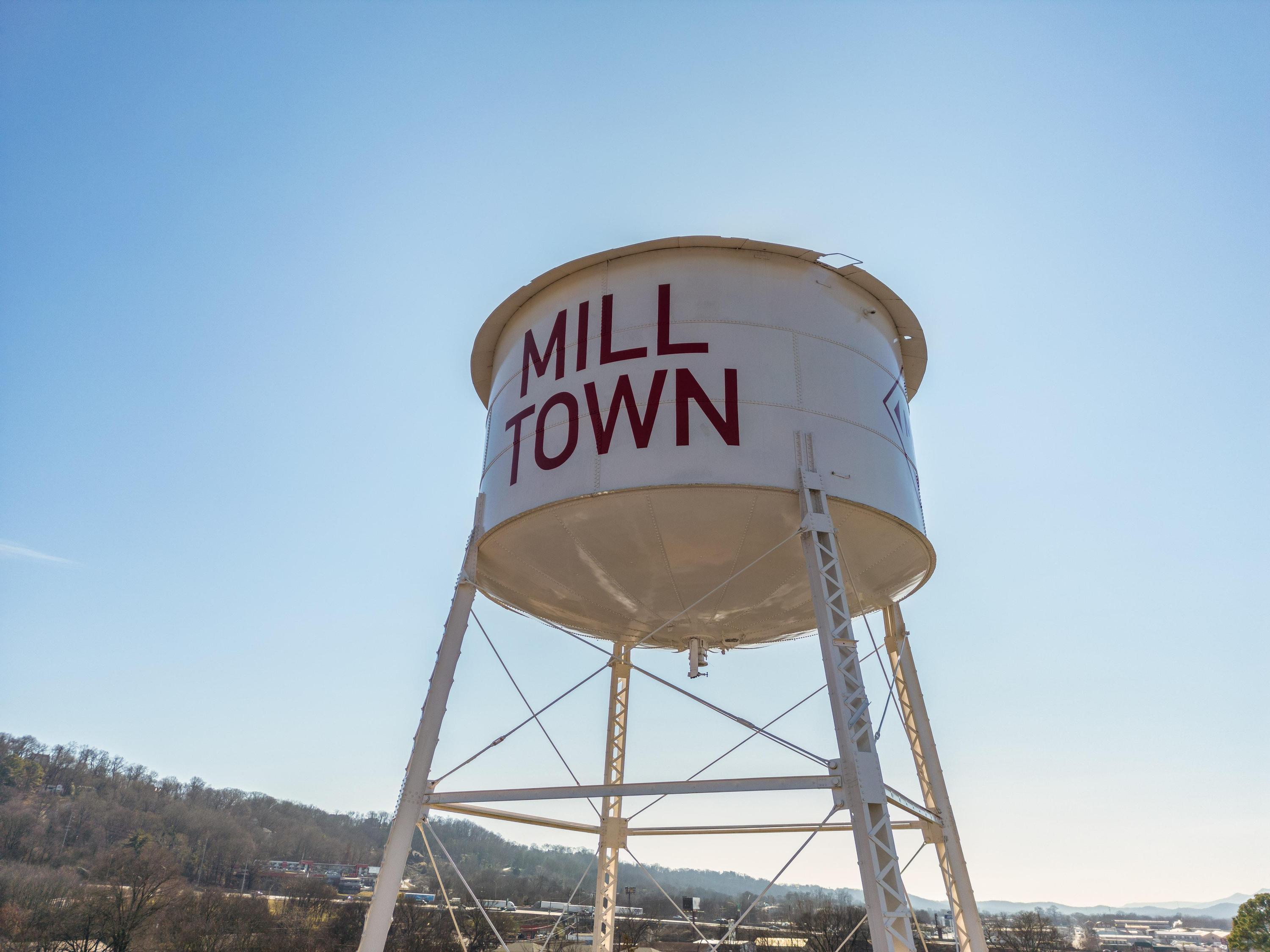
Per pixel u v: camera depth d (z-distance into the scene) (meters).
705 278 13.67
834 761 10.46
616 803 18.41
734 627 16.25
